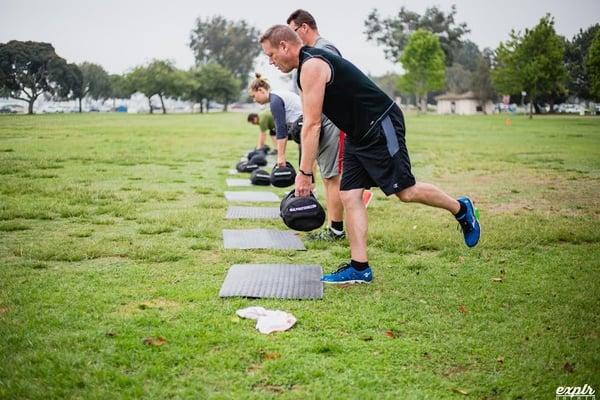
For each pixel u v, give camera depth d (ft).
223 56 341.00
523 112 245.04
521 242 16.33
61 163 34.71
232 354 8.67
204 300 11.16
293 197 13.07
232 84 243.60
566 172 34.35
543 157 43.70
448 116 199.82
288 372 8.14
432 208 22.27
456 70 366.84
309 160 12.50
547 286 12.34
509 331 9.80
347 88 11.80
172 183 28.30
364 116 11.85
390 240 16.38
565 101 204.74
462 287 12.30
